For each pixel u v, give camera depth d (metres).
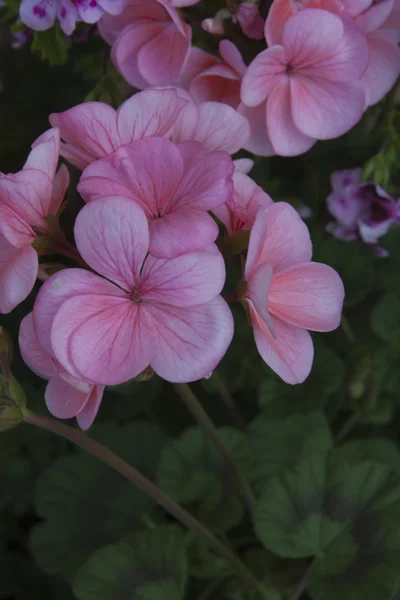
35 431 0.63
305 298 0.46
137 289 0.44
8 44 0.69
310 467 0.54
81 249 0.43
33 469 0.63
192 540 0.57
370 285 0.61
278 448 0.60
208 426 0.53
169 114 0.46
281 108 0.51
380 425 0.63
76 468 0.60
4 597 0.62
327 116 0.51
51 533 0.59
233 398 0.64
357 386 0.59
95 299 0.44
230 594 0.57
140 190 0.45
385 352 0.61
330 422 0.64
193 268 0.43
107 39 0.53
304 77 0.51
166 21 0.51
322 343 0.62
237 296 0.46
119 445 0.61
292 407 0.59
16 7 0.55
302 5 0.50
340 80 0.51
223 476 0.58
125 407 0.62
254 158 0.58
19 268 0.44
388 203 0.57
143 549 0.54
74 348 0.43
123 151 0.44
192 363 0.44
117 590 0.53
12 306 0.44
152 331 0.44
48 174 0.45
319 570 0.53
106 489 0.60
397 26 0.52
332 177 0.59
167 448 0.58
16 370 0.64
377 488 0.53
